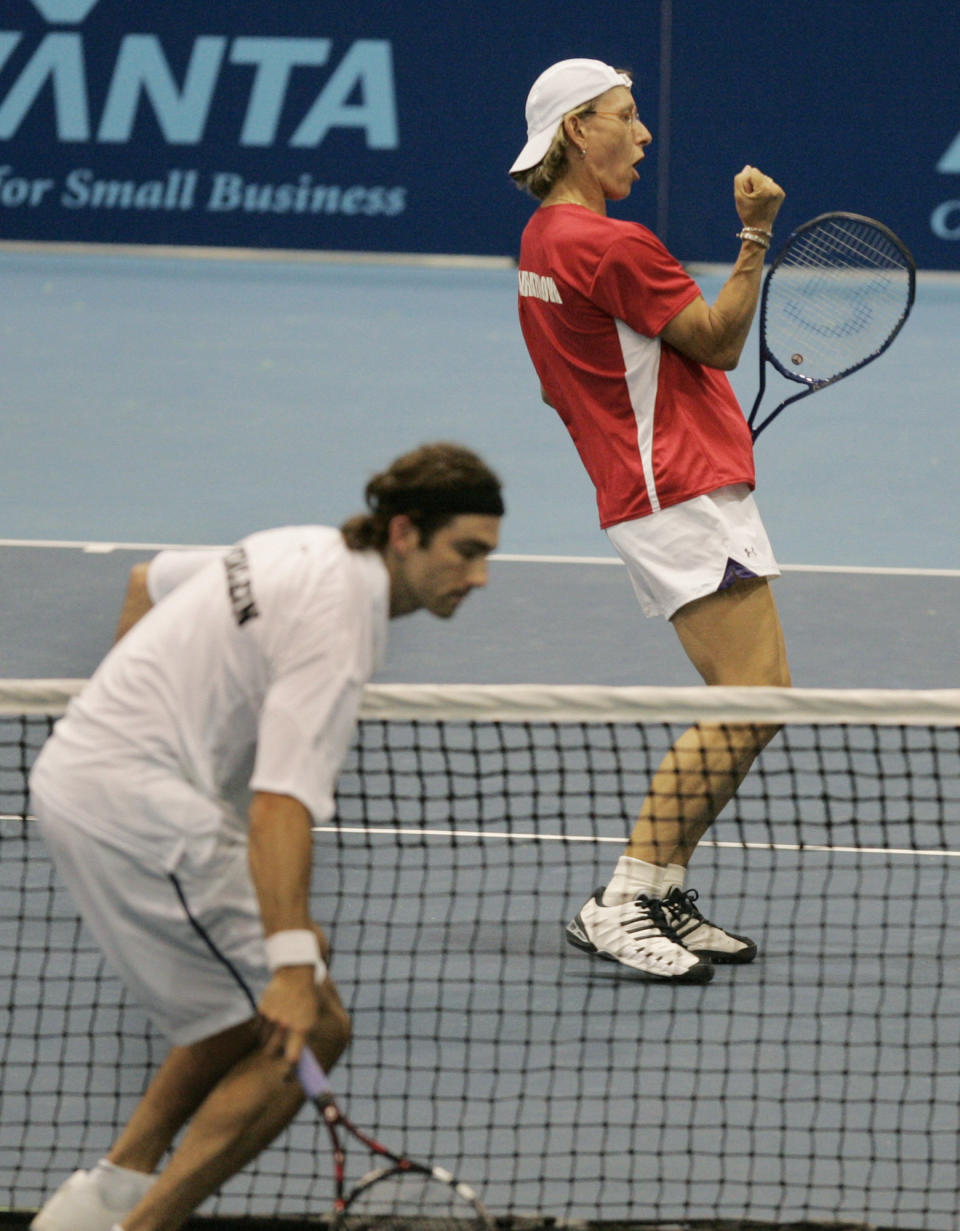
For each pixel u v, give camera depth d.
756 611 17.55
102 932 11.74
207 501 35.66
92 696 11.73
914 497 36.84
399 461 11.42
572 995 16.09
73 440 40.47
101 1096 14.21
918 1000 15.95
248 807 11.88
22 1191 12.96
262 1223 12.65
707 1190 13.14
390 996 15.93
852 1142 13.73
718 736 16.84
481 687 13.59
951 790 20.42
